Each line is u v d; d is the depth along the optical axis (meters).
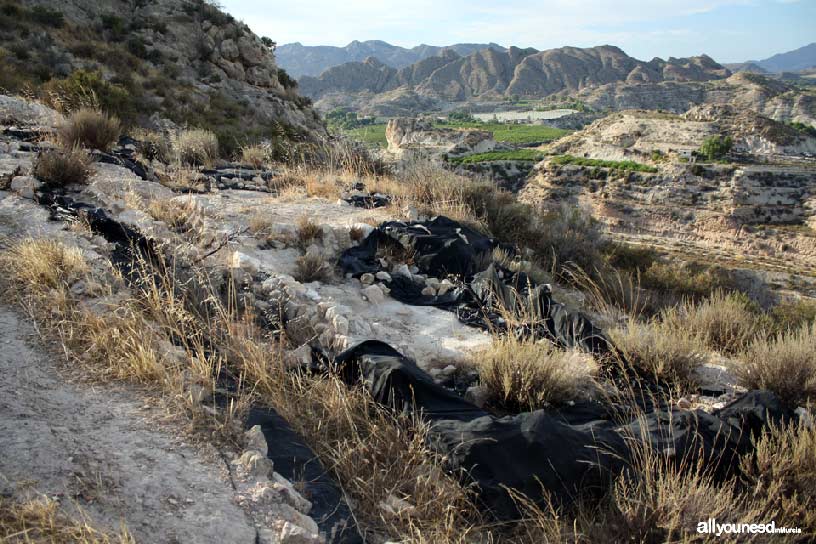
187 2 35.09
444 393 4.19
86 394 3.57
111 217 6.46
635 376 5.36
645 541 3.08
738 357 6.33
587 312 7.71
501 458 3.48
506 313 6.13
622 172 103.69
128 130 14.88
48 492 2.68
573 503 3.41
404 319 6.32
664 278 11.61
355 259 7.54
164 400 3.62
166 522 2.66
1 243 5.42
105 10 31.11
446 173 12.12
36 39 24.25
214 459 3.19
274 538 2.72
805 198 91.31
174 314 4.54
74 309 4.41
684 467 3.69
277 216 8.41
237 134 22.00
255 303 5.36
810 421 4.32
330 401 3.95
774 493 3.47
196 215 7.41
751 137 120.44
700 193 96.38
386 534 3.05
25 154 8.70
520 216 11.01
